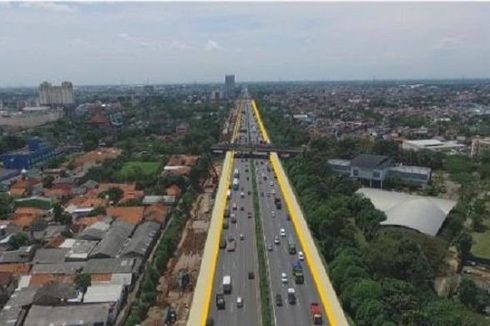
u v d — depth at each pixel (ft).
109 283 593.42
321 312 533.96
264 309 534.37
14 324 505.66
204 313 535.19
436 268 643.86
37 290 563.07
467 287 558.97
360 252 645.92
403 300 497.05
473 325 458.91
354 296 521.65
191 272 648.79
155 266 639.76
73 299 549.13
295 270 620.90
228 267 654.12
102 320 508.53
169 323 522.88
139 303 555.28
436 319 466.29
